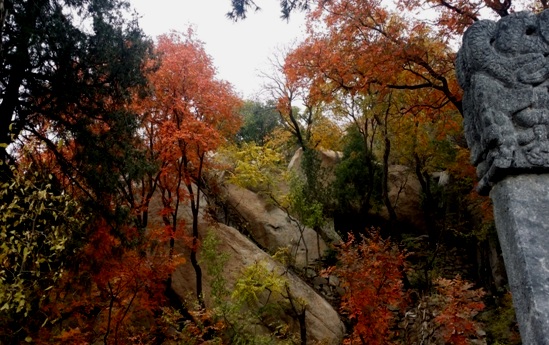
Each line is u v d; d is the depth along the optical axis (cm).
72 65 1061
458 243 1862
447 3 1134
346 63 1255
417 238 1845
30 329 919
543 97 363
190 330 1158
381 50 1173
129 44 1126
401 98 1587
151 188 1428
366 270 994
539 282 311
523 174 349
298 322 1464
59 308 989
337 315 1556
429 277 1594
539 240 325
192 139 1428
